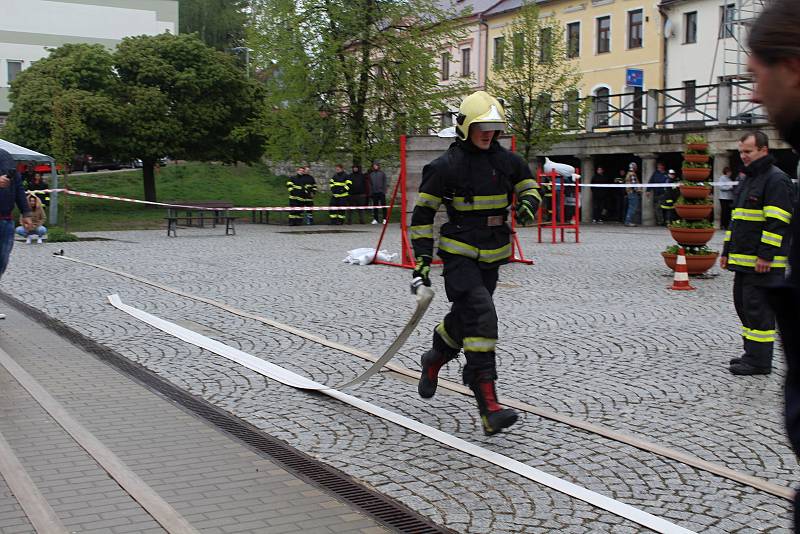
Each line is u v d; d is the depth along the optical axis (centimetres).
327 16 3209
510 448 536
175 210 2472
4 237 931
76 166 5334
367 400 650
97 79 3459
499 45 3388
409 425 580
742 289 725
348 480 482
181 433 566
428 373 584
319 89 3225
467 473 491
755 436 557
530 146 3319
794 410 159
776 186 698
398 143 3303
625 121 3947
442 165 530
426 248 536
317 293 1217
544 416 601
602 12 4312
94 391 670
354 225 3027
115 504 442
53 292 1209
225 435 563
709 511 432
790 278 158
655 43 4038
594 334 905
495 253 536
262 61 3244
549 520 423
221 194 4166
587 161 3312
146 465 503
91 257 1745
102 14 5688
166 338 878
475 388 530
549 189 2545
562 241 2173
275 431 575
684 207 1384
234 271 1496
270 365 754
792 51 147
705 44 3794
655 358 789
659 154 3184
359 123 3319
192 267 1559
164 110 3494
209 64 3606
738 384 693
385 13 3247
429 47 3372
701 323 973
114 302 1106
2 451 525
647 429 573
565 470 495
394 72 3284
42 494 454
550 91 3309
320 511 436
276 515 430
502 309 1072
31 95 3400
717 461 509
